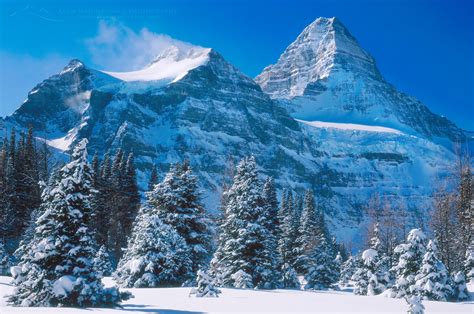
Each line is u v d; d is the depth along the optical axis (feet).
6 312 54.60
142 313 60.23
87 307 63.26
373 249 160.45
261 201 138.82
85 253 67.36
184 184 136.77
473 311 82.23
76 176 68.80
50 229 67.67
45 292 64.34
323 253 204.23
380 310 77.10
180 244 118.42
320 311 71.56
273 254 135.74
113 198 203.62
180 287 105.60
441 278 115.96
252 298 88.22
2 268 140.46
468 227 151.12
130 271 110.42
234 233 135.54
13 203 193.77
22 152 209.87
